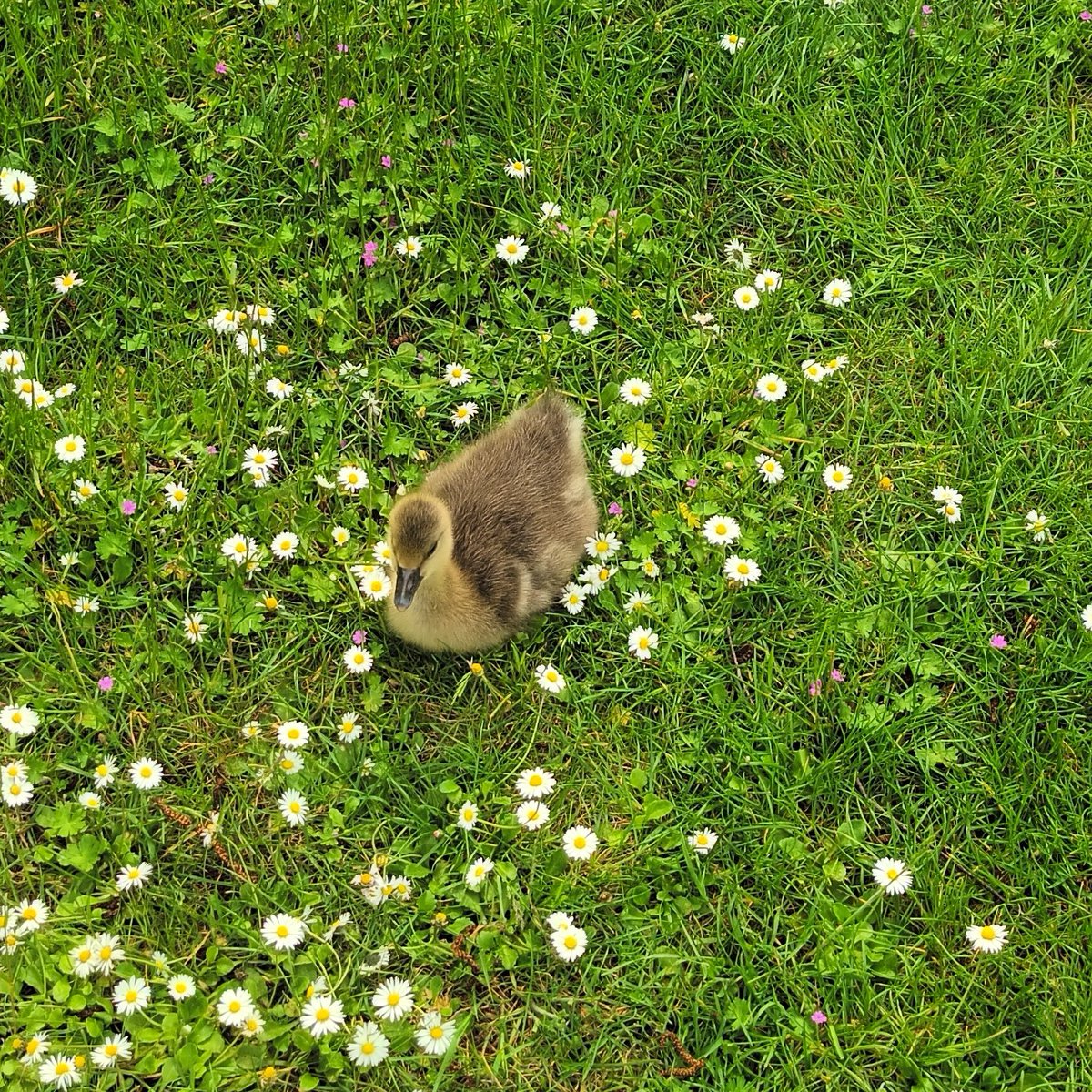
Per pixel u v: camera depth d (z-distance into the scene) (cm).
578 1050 113
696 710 123
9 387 125
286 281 136
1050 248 144
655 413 134
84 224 135
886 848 120
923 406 136
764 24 148
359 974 113
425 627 121
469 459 128
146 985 110
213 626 123
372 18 145
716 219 143
